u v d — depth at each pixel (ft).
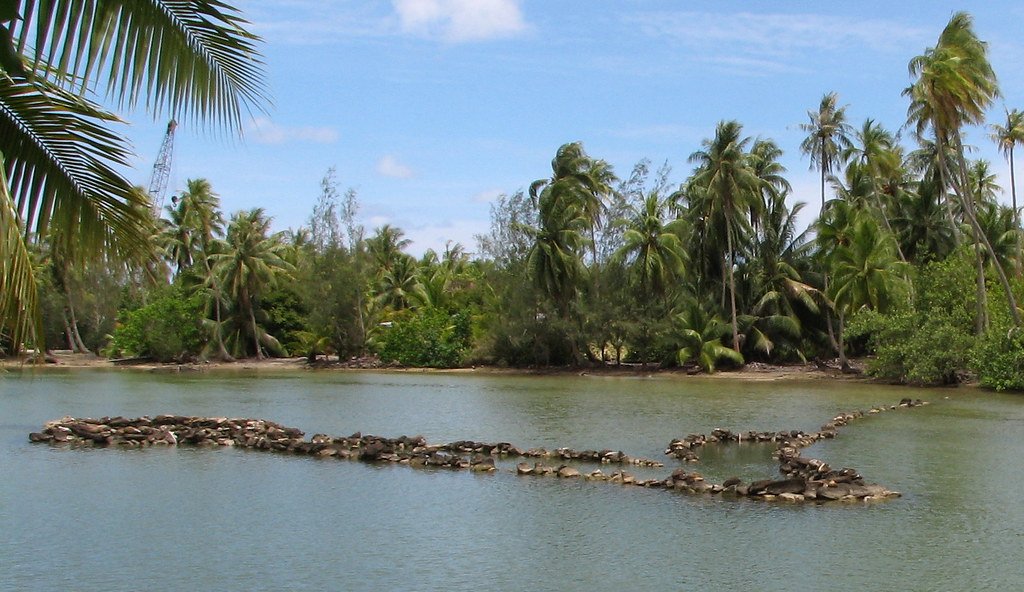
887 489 60.13
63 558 46.11
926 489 61.52
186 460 74.90
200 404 126.41
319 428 98.37
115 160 27.45
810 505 57.00
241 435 86.02
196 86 25.27
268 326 258.98
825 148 211.00
